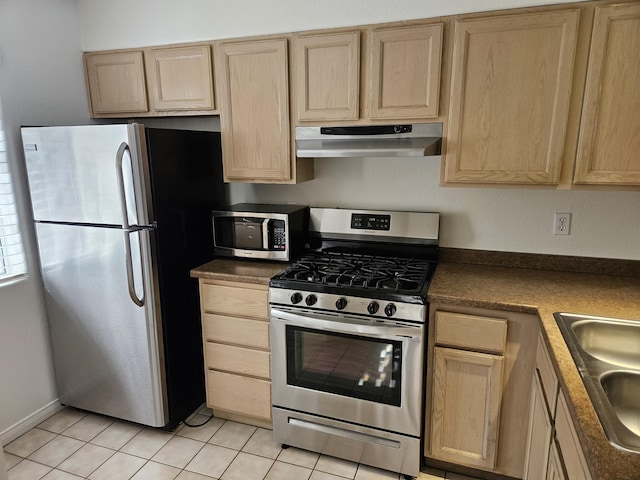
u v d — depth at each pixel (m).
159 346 2.27
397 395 1.95
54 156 2.19
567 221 2.15
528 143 1.87
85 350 2.41
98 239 2.20
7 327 2.30
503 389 1.83
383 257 2.41
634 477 0.83
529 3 1.77
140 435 2.37
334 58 2.07
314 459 2.17
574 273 2.16
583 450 0.96
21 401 2.38
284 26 2.14
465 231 2.34
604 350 1.55
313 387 2.11
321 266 2.23
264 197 2.72
